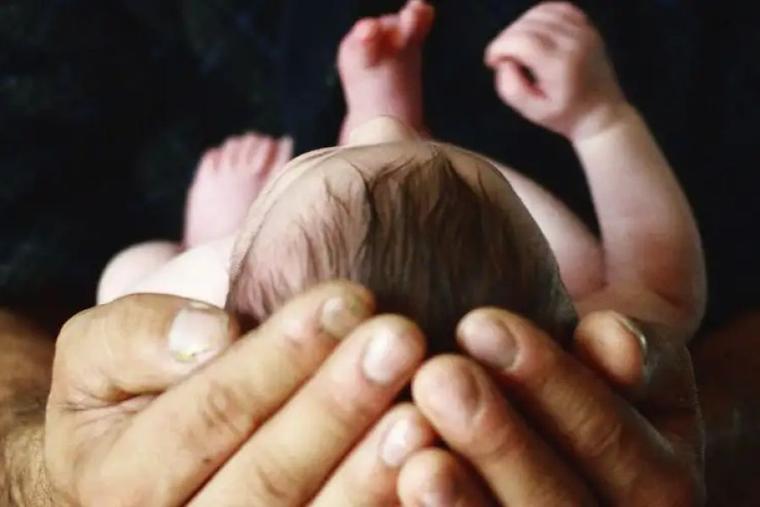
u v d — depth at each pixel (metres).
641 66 1.06
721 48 1.08
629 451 0.61
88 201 1.10
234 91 1.12
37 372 0.93
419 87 0.94
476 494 0.58
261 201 0.68
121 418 0.65
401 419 0.59
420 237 0.62
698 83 1.08
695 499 0.65
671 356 0.66
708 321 1.06
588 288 0.90
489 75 1.05
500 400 0.58
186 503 0.62
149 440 0.62
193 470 0.61
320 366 0.60
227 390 0.60
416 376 0.58
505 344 0.59
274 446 0.60
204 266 0.88
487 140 1.04
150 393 0.65
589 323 0.63
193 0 1.11
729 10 1.08
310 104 1.04
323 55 1.05
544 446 0.60
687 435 0.67
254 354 0.60
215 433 0.61
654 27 1.07
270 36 1.11
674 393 0.66
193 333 0.63
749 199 1.06
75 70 1.09
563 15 0.92
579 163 1.04
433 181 0.63
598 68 0.91
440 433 0.58
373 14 1.06
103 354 0.65
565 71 0.90
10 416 0.86
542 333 0.60
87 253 1.08
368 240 0.62
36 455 0.76
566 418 0.60
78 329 0.67
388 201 0.62
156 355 0.63
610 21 1.06
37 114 1.08
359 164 0.64
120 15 1.11
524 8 1.06
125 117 1.11
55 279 1.07
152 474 0.62
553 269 0.65
